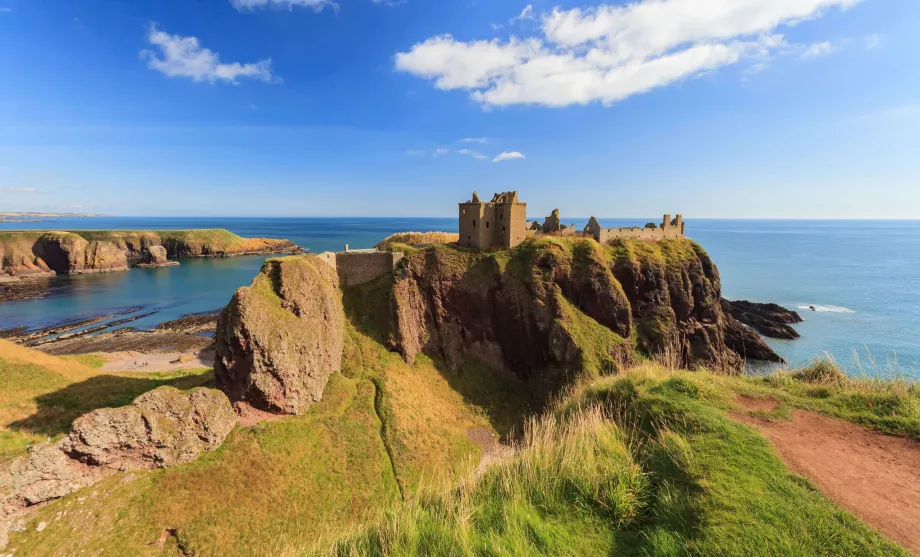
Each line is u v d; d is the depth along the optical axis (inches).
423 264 2508.6
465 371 2343.8
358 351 2150.6
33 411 1557.6
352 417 1782.7
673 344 2564.0
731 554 323.0
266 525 1288.1
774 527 344.8
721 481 404.2
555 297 2397.9
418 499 464.4
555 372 2252.7
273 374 1605.6
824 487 395.2
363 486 1528.1
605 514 393.1
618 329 2447.1
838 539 329.7
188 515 1232.8
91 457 1211.9
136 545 1140.5
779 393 605.9
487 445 1898.4
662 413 550.6
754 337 3120.1
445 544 360.8
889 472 418.9
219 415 1446.9
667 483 417.1
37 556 1043.9
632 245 2886.3
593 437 504.1
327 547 429.4
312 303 1889.8
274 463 1451.8
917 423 488.4
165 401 1347.2
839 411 545.3
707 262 3068.4
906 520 350.3
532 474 442.6
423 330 2402.8
